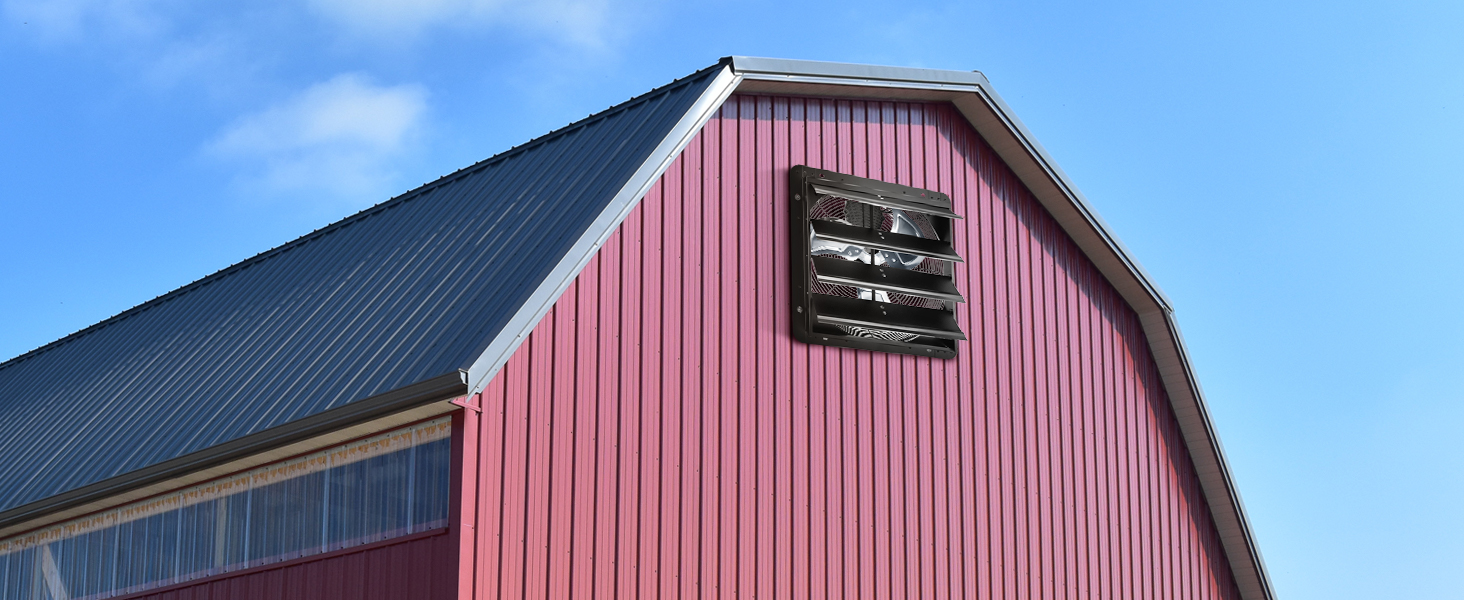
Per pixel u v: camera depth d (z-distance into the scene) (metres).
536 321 13.47
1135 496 19.44
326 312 16.36
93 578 16.77
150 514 16.23
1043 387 18.66
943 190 18.33
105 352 21.42
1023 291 18.83
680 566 14.47
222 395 15.83
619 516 14.08
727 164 16.27
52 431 18.88
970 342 17.95
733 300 15.79
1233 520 20.38
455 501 12.84
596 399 14.16
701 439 15.01
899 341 17.16
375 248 17.66
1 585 18.22
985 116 18.70
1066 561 18.19
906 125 18.20
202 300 20.64
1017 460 18.03
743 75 16.34
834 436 16.22
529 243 14.84
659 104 16.48
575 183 15.73
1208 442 20.28
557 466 13.67
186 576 15.47
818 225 16.73
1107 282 20.08
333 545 13.95
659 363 14.85
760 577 15.09
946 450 17.30
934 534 16.84
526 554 13.22
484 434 13.11
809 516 15.70
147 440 16.02
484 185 17.64
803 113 17.22
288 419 13.91
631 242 14.94
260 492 14.98
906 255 17.86
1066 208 19.28
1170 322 20.03
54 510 16.33
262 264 20.47
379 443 13.81
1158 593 19.34
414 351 13.73
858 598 15.89
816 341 16.34
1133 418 19.80
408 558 13.17
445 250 16.08
